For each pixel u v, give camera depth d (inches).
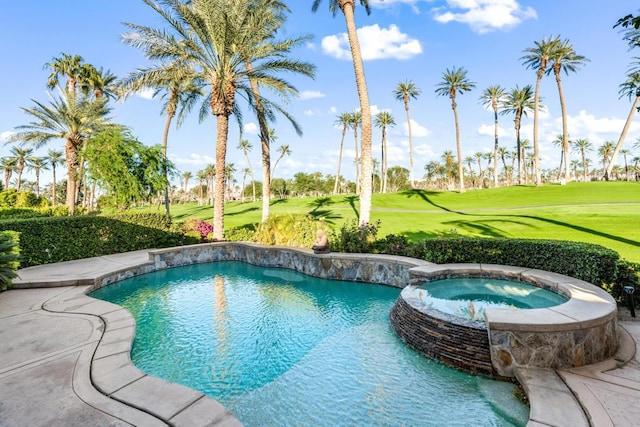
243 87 658.2
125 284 416.8
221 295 373.1
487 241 350.3
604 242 487.8
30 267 430.3
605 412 136.3
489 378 190.5
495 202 1391.5
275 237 570.6
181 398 146.2
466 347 201.9
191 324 287.1
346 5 557.0
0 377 164.6
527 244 327.3
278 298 359.9
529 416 149.6
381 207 1425.9
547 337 181.2
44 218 473.4
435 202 1563.7
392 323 275.3
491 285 303.0
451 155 3356.3
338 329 273.0
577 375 171.2
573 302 218.5
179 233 633.6
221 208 624.7
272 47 602.2
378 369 206.8
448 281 317.4
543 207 1030.4
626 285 259.8
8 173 2431.1
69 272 400.5
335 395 179.8
